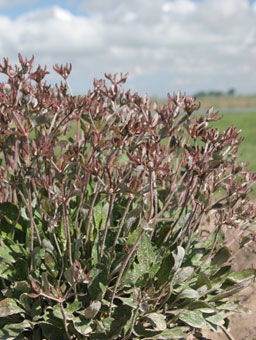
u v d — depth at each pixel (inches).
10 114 77.9
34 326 83.1
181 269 82.8
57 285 73.5
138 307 74.7
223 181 87.5
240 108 1653.5
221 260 93.0
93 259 82.7
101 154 92.4
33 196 95.2
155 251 89.2
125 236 86.3
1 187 94.5
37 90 81.5
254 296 118.6
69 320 78.3
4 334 75.9
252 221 88.3
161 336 78.8
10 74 79.4
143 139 76.0
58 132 89.7
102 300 79.5
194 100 80.5
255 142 425.4
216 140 80.8
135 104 88.0
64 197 73.5
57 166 74.5
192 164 78.8
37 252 79.4
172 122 79.7
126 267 81.4
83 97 79.0
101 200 96.7
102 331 75.9
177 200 102.0
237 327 106.3
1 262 81.7
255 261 132.1
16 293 81.2
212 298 87.3
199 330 103.4
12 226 90.3
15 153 84.8
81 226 92.0
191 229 88.3
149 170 69.2
